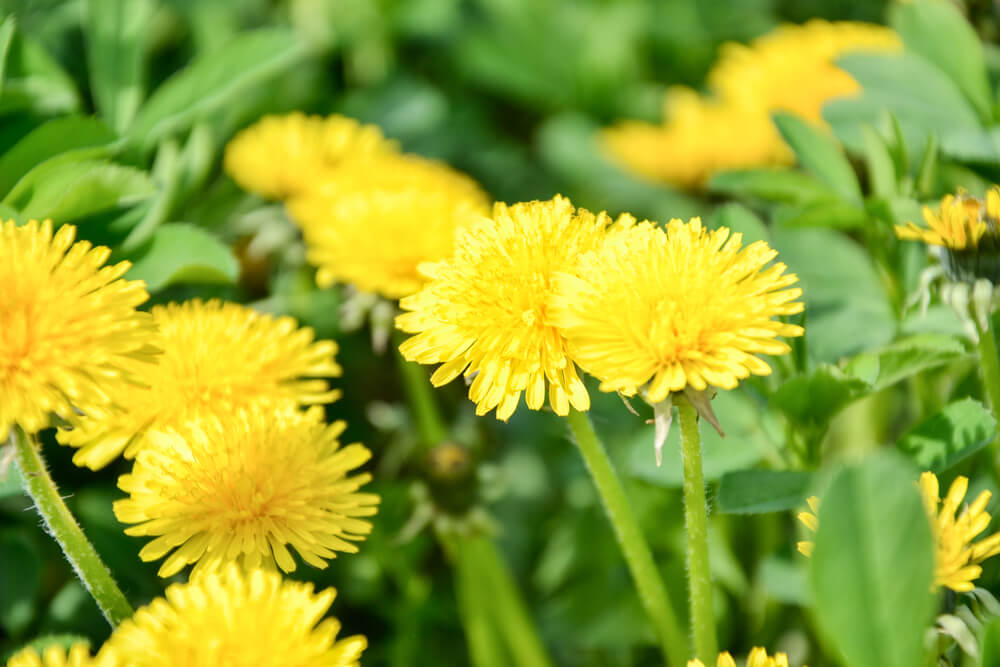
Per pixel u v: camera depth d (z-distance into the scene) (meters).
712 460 0.37
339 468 0.34
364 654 0.42
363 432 0.45
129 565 0.39
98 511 0.40
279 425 0.34
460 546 0.41
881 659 0.30
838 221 0.39
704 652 0.33
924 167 0.38
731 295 0.32
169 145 0.40
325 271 0.40
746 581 0.41
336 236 0.40
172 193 0.39
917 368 0.35
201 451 0.33
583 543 0.44
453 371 0.33
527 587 0.45
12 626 0.38
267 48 0.40
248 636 0.30
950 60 0.40
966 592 0.33
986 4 0.42
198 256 0.37
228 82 0.40
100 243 0.37
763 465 0.37
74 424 0.32
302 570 0.41
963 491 0.32
